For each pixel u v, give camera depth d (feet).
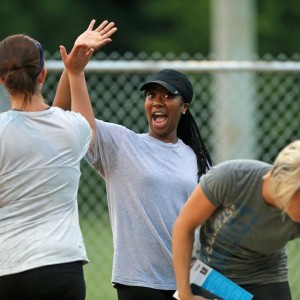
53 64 88.43
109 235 105.29
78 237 57.77
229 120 99.66
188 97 67.77
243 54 143.23
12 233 56.39
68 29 274.16
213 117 100.58
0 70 58.08
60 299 56.80
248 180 55.36
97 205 105.29
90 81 103.86
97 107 101.14
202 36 276.41
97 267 104.78
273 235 56.65
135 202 64.75
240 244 57.67
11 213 56.70
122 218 64.95
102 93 108.17
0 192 56.90
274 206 55.31
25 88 57.98
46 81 98.48
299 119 106.32
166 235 64.75
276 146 104.58
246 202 55.72
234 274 59.41
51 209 57.16
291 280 101.55
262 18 263.90
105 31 62.95
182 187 65.46
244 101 99.40
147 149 66.13
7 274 56.03
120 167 65.16
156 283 64.44
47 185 57.06
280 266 60.59
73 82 62.03
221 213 57.00
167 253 64.59
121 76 102.42
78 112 61.46
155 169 65.16
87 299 100.94
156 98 66.95
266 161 103.71
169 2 278.46
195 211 56.44
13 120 57.52
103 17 279.28
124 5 280.31
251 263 59.06
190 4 278.26
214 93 100.17
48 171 57.16
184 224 56.70
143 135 67.10
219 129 100.27
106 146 65.26
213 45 263.29
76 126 58.85
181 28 277.85
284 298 60.39
